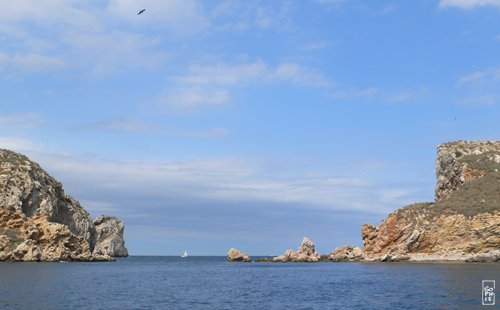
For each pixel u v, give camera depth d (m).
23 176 167.38
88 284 89.50
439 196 180.88
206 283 100.25
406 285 84.00
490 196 148.88
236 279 112.44
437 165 187.38
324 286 90.44
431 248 147.62
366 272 121.81
